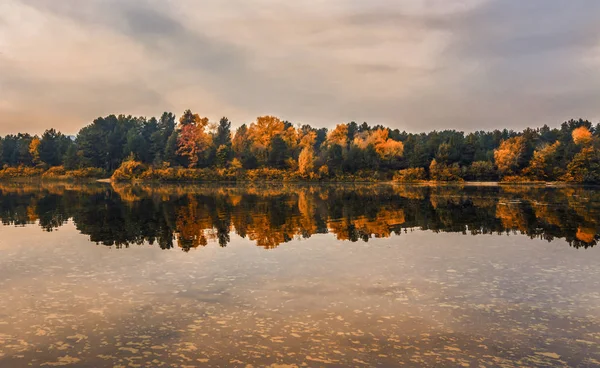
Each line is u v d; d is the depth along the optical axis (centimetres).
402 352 943
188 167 12925
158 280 1488
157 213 3484
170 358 916
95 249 1995
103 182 10794
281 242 2169
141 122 17725
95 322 1115
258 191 6825
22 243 2150
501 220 3014
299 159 11288
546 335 1035
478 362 900
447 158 11319
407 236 2350
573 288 1394
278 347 966
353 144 13012
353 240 2227
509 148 11081
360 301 1272
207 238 2288
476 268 1645
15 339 1014
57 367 880
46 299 1293
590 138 10738
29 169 13338
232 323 1106
